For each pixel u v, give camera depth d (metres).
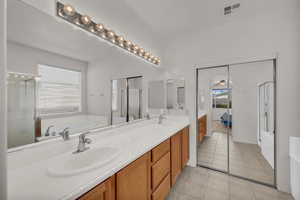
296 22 1.65
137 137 1.56
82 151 1.10
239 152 2.23
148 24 2.05
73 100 1.24
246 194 1.68
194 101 2.40
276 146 1.76
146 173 1.22
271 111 1.89
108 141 1.40
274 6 1.70
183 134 2.17
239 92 2.17
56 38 1.09
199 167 2.37
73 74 1.23
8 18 0.81
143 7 1.66
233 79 2.17
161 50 2.64
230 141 2.29
